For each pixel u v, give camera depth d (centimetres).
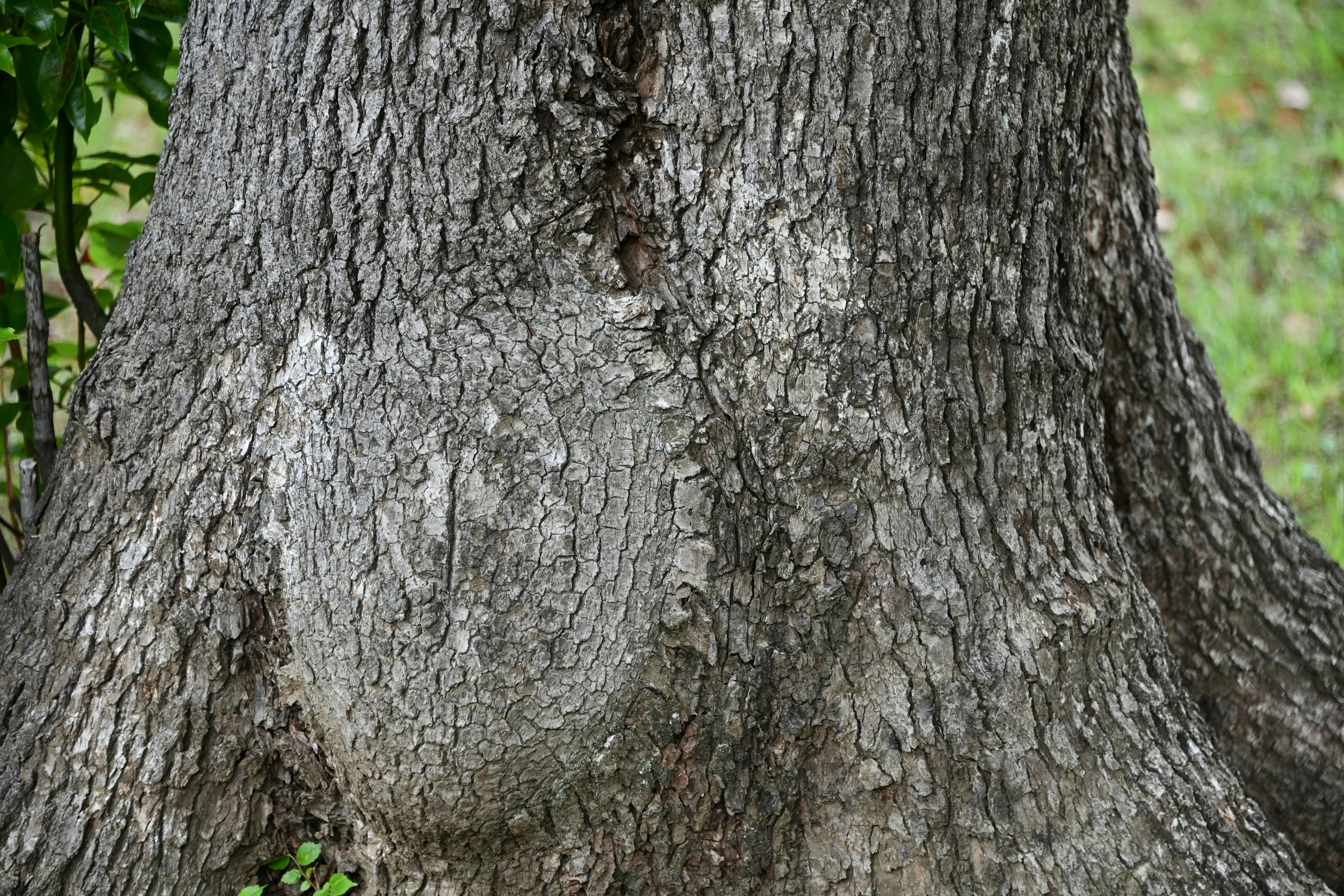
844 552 364
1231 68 845
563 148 357
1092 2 372
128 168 398
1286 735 411
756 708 366
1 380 411
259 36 357
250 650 365
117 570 365
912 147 360
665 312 360
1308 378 570
